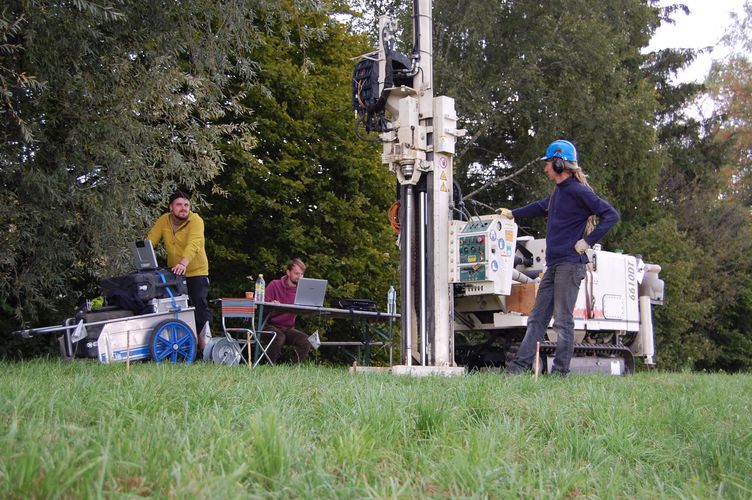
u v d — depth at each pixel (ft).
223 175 89.25
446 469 15.43
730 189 217.36
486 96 142.61
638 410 26.78
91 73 56.65
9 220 57.72
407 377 37.27
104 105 58.59
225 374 33.81
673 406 26.71
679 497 15.87
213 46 61.82
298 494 13.53
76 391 23.31
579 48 144.66
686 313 148.46
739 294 176.45
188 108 66.23
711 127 212.64
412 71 48.11
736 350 176.14
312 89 95.76
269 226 91.15
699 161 199.11
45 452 13.39
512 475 15.12
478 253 47.78
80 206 61.31
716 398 33.01
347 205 95.76
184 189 86.28
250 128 75.92
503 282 48.57
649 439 22.03
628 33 173.58
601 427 22.12
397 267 103.71
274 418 16.46
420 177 48.70
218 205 90.22
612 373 71.20
